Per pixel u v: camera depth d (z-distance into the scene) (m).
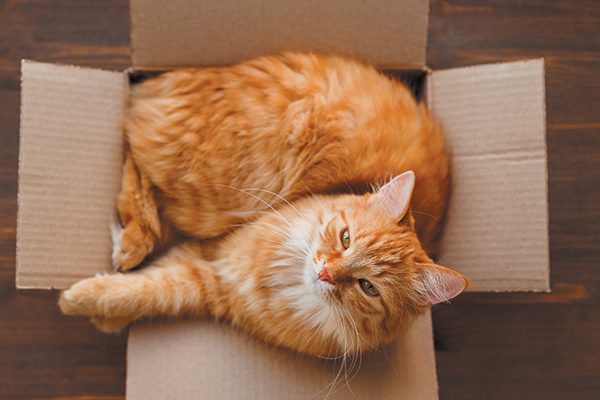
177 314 1.54
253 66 1.58
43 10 2.02
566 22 2.11
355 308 1.40
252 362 1.50
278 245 1.50
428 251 1.60
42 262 1.45
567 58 2.10
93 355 1.91
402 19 1.60
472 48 2.10
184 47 1.60
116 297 1.47
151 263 1.64
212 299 1.55
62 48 2.01
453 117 1.62
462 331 1.99
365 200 1.43
